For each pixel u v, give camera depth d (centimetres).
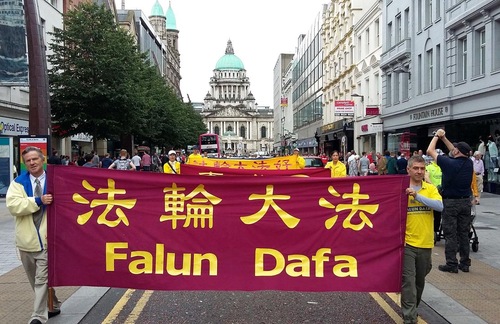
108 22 2747
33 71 1318
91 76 2686
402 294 584
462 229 867
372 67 3744
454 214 859
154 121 4394
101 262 594
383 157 2381
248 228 596
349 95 4538
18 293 737
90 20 2706
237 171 1214
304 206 594
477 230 1298
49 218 588
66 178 593
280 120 11856
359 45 4219
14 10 1423
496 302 688
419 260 586
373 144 3816
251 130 18850
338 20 4981
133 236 596
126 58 2783
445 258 957
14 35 1434
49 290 621
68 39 2692
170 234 597
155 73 4675
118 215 596
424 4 2786
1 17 1425
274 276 593
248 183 596
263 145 18825
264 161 1498
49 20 3117
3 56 1434
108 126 2773
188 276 595
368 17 3838
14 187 581
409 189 571
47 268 587
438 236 1155
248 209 597
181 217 598
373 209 588
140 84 3484
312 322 614
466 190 858
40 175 596
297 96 8469
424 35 2780
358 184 590
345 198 591
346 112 3947
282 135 10788
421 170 582
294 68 8944
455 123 2502
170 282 594
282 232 594
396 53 3150
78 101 2645
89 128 2777
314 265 592
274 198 596
